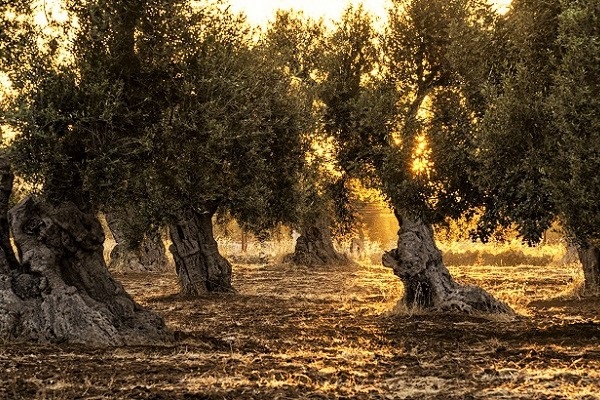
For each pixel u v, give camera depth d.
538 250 59.84
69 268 20.73
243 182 22.33
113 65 19.28
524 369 16.47
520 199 19.45
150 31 19.67
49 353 17.98
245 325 24.84
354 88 27.89
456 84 24.31
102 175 18.52
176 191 19.69
